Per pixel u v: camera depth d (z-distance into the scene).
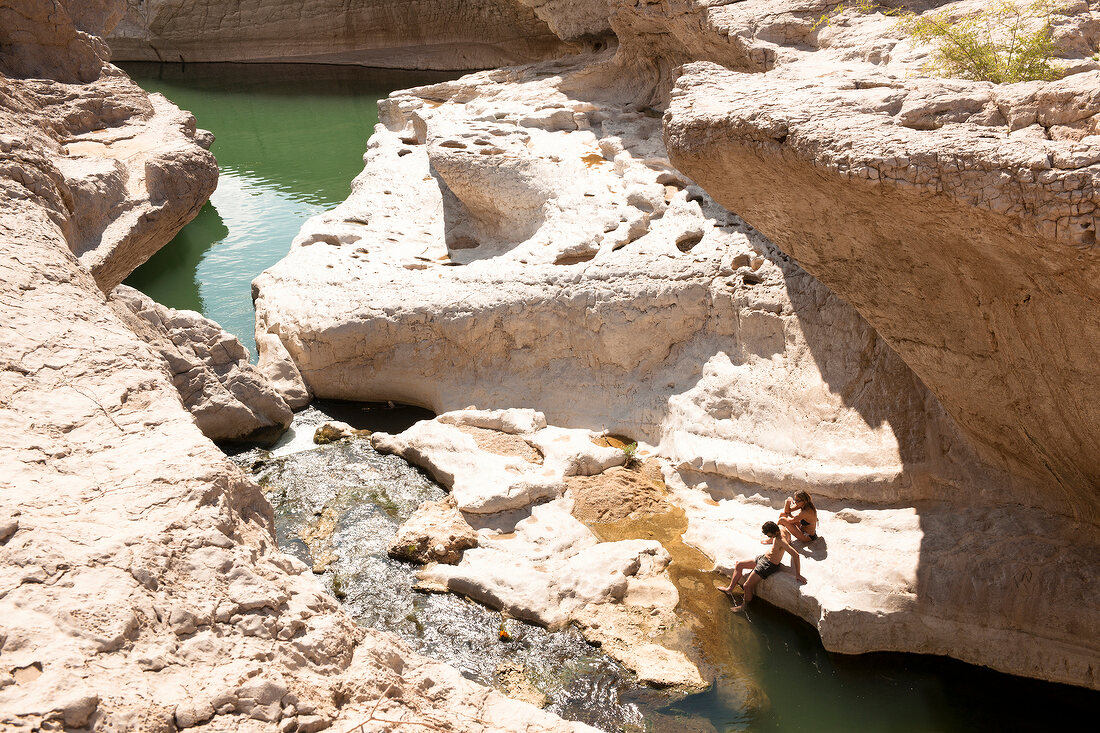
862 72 8.16
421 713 3.92
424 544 10.28
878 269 7.55
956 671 8.51
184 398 12.37
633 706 8.23
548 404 12.73
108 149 11.85
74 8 15.15
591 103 18.94
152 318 12.36
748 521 10.21
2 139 7.95
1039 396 7.25
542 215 15.12
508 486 10.88
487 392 12.99
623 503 10.95
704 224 12.91
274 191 22.34
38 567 3.60
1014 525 8.65
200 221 20.58
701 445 11.16
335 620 4.11
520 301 12.77
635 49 19.05
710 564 10.00
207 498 4.18
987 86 6.64
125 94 13.43
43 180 7.73
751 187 7.85
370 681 3.91
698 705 8.24
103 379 4.93
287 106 29.48
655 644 8.95
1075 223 5.34
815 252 8.09
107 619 3.47
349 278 14.50
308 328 13.60
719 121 7.43
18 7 12.70
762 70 11.23
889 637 8.67
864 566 8.99
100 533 3.85
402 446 12.33
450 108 19.73
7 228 6.38
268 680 3.53
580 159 15.91
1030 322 6.60
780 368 10.95
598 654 8.86
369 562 10.23
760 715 8.13
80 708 3.11
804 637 9.01
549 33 30.77
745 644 8.97
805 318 10.82
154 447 4.45
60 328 5.29
